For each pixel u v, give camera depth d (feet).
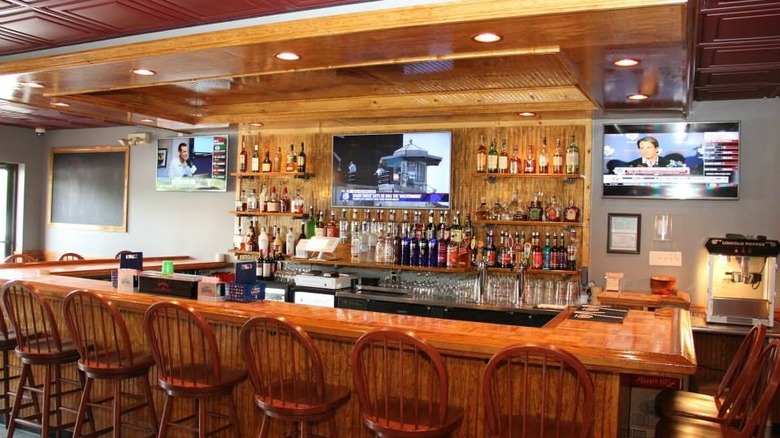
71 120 24.90
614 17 9.12
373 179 20.15
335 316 10.83
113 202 26.71
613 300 16.47
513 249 18.38
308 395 9.38
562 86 15.01
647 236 17.69
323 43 11.08
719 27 11.16
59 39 14.01
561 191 18.21
